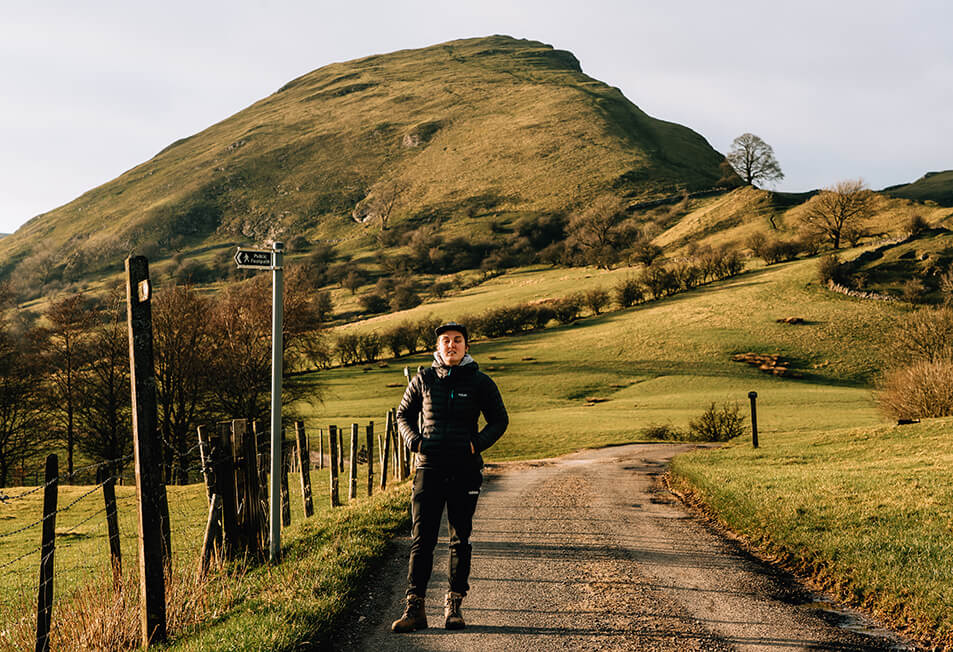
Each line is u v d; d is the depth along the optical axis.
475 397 5.24
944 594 5.30
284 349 43.03
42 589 5.07
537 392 73.25
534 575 6.72
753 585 6.34
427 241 192.38
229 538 7.60
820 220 132.00
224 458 7.61
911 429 18.92
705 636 4.99
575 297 113.81
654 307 108.69
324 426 56.53
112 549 6.57
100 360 41.81
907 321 46.69
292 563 7.04
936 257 104.25
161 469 5.66
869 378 72.62
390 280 164.50
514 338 103.00
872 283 102.25
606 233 180.75
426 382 5.29
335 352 98.31
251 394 40.50
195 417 41.19
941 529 7.46
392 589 6.27
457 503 5.25
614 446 35.91
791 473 12.80
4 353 45.44
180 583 6.29
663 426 43.25
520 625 5.24
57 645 5.58
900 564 6.21
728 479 12.39
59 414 45.66
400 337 99.19
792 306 97.19
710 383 72.50
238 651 4.47
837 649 4.74
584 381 76.12
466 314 115.75
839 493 9.79
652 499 12.32
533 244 195.75
